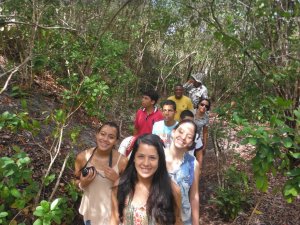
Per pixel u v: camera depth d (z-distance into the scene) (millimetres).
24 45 3635
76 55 3732
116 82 4863
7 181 1750
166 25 4434
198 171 1750
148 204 1331
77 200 2309
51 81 4059
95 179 1830
